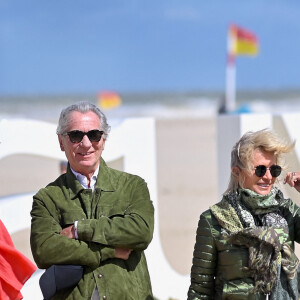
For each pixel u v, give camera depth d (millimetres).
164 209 33844
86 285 12672
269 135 12359
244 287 12055
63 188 13406
